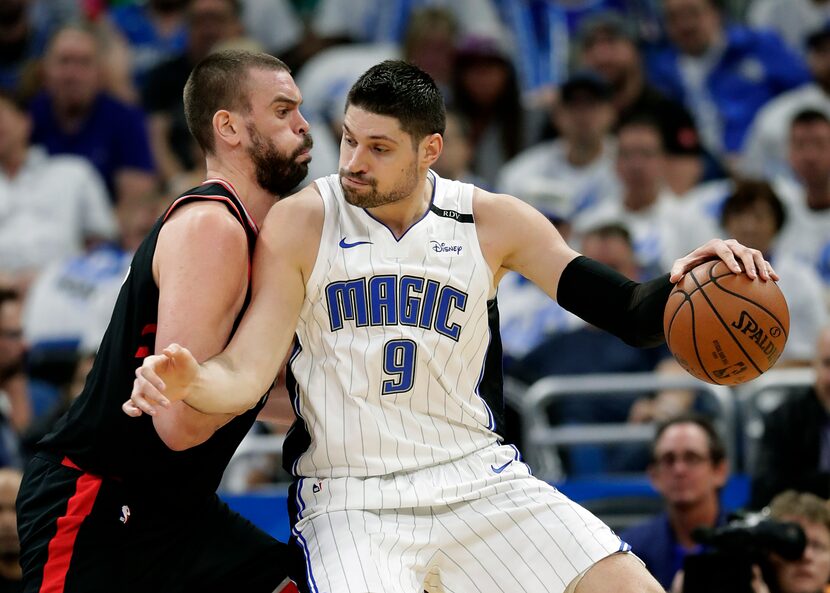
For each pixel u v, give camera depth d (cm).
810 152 1744
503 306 1673
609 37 2002
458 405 786
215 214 764
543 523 781
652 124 1781
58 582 769
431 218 794
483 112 2000
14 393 1531
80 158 1961
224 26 2088
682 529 1203
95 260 1734
